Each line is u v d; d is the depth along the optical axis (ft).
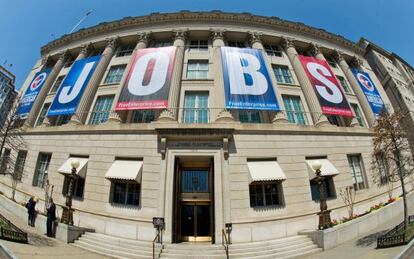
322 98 68.13
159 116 59.11
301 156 55.06
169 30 80.33
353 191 58.13
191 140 51.62
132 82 63.46
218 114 58.39
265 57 75.92
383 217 51.90
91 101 70.03
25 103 82.02
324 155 57.52
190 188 52.06
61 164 59.11
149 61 66.33
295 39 85.56
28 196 61.67
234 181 49.14
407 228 38.24
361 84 87.20
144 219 46.91
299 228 49.06
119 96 62.13
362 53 103.55
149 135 53.11
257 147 52.65
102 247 39.63
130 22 84.74
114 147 54.19
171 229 45.65
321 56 85.40
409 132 49.57
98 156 54.75
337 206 54.70
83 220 50.26
